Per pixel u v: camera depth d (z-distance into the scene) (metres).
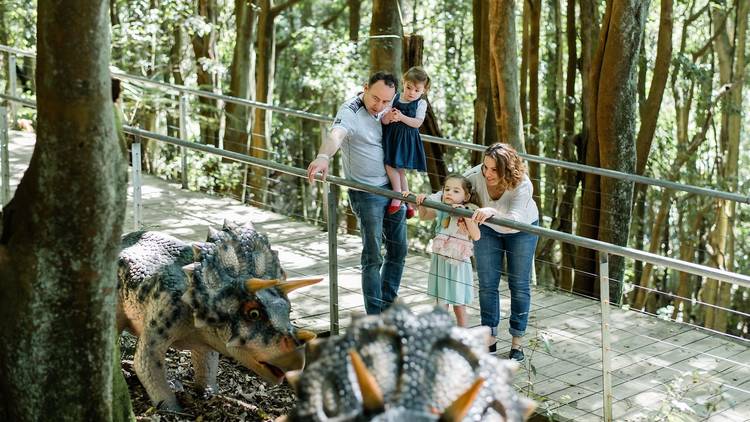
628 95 10.85
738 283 5.46
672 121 21.98
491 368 2.93
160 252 6.35
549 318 7.88
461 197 6.66
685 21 18.94
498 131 12.12
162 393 6.13
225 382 6.87
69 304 4.62
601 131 10.96
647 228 20.81
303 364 5.69
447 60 23.50
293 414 2.86
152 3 18.78
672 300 19.77
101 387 4.81
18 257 4.58
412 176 23.30
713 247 18.86
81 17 4.26
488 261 6.74
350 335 2.90
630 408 6.22
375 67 12.91
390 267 7.06
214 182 17.02
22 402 4.70
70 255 4.55
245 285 5.73
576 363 6.93
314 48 24.70
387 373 2.83
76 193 4.47
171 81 20.94
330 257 7.11
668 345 7.38
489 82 13.31
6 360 4.68
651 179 8.28
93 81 4.36
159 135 8.18
